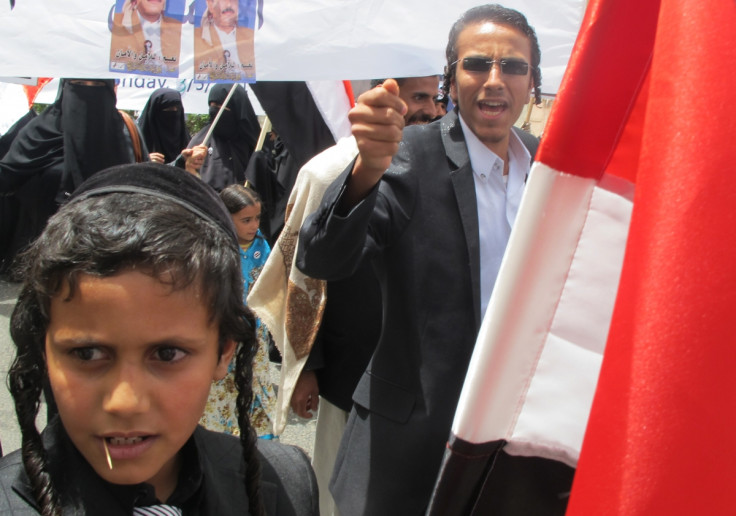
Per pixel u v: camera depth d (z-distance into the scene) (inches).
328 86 138.9
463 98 66.1
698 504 27.3
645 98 35.4
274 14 91.8
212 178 201.3
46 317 32.5
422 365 62.4
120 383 31.7
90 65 87.4
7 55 85.9
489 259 64.6
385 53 94.7
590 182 36.8
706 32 28.5
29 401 35.1
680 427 27.2
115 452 32.9
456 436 39.1
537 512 41.9
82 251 30.8
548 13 102.7
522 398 38.6
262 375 116.3
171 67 89.4
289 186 177.9
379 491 63.6
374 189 55.1
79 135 164.2
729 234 27.5
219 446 43.8
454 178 64.0
